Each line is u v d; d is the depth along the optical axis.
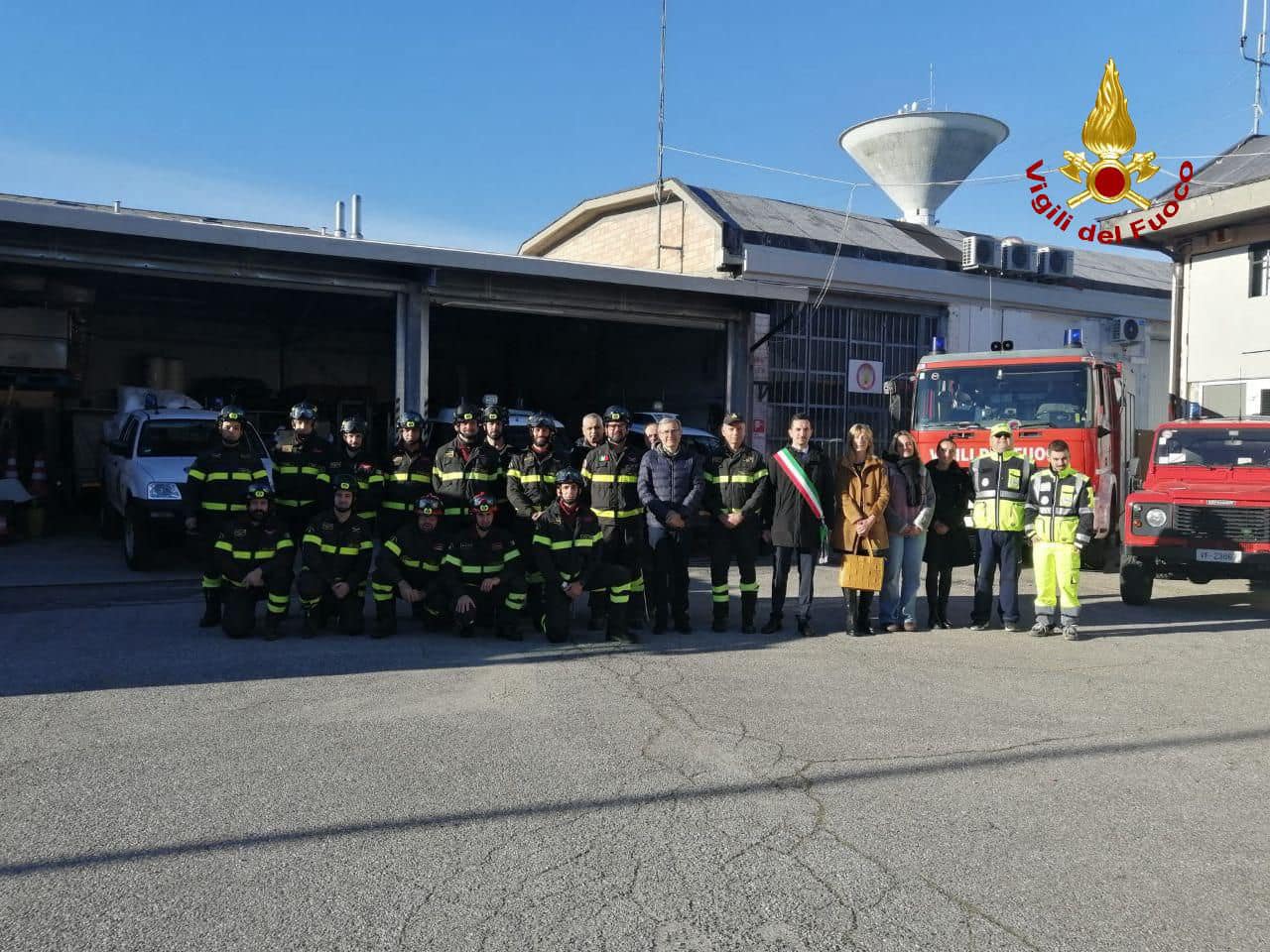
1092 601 10.59
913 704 6.07
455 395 27.25
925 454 12.69
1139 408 25.58
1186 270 18.33
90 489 17.17
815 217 23.19
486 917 3.33
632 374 23.17
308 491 8.93
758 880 3.63
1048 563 8.39
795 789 4.55
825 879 3.64
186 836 3.96
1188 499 9.66
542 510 8.06
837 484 8.34
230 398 24.06
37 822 4.08
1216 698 6.31
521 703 5.94
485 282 15.34
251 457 8.75
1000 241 22.73
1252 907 3.47
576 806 4.31
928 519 8.45
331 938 3.19
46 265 12.71
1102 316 25.02
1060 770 4.88
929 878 3.67
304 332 25.67
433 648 7.48
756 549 8.34
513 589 7.80
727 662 7.17
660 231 21.84
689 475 8.18
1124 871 3.75
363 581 7.96
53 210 11.85
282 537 7.76
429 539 7.97
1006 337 23.34
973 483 8.88
